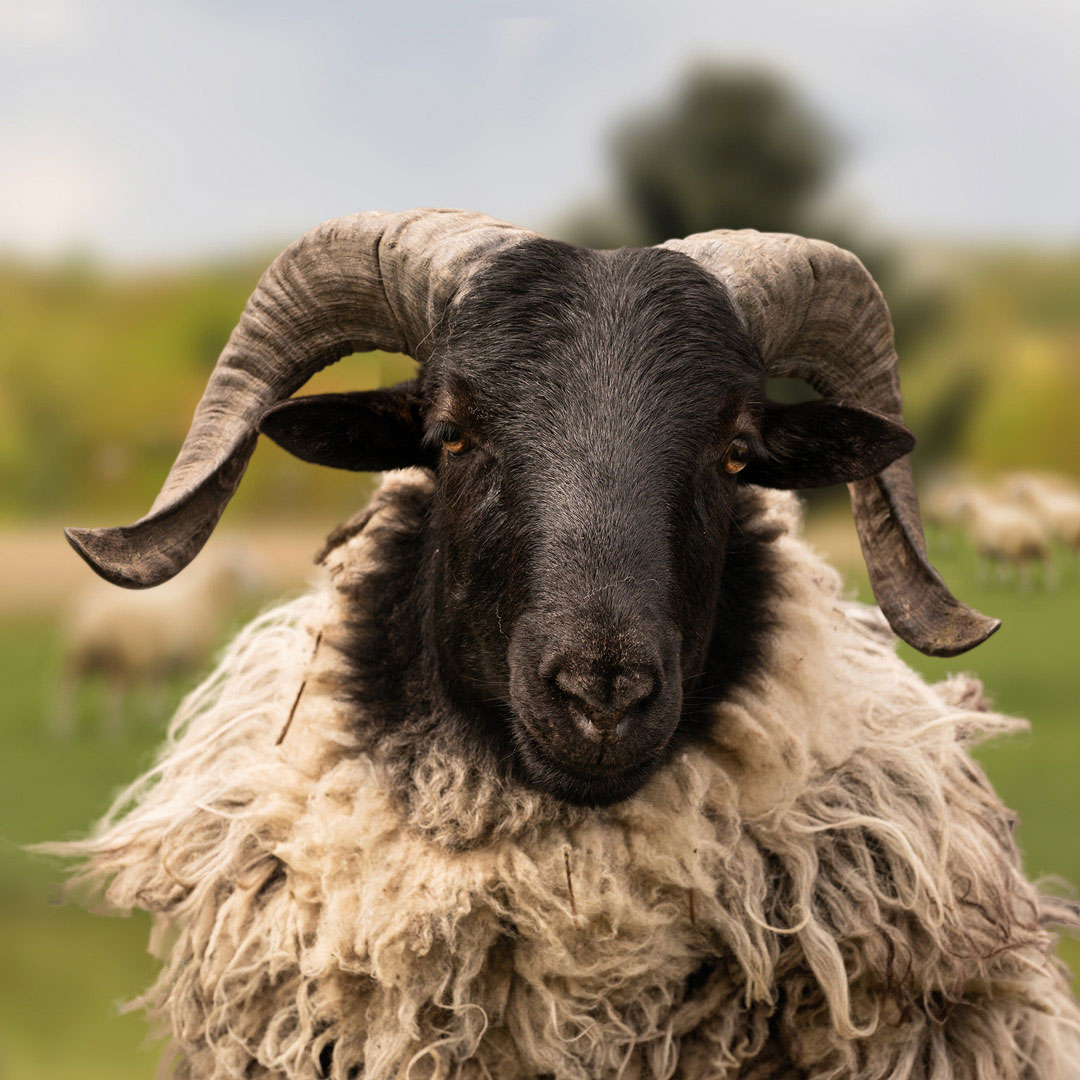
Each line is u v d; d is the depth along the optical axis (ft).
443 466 9.28
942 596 10.05
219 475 9.92
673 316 8.87
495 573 8.72
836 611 10.62
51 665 53.72
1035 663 49.44
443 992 9.15
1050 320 81.51
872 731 10.27
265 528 71.00
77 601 62.69
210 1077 9.95
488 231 9.49
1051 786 32.17
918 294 73.51
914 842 9.61
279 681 10.60
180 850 10.29
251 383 10.21
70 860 11.46
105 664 41.88
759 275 9.80
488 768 9.23
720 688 9.66
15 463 90.43
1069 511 69.00
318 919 9.43
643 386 8.63
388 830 9.27
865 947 9.31
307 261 10.23
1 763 36.24
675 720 8.30
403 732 9.54
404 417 9.79
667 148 66.59
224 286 97.45
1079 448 78.64
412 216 9.94
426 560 9.82
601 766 8.16
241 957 9.75
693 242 10.06
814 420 9.90
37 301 98.12
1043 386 78.48
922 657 35.45
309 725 9.69
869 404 10.77
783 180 67.82
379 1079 9.18
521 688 8.27
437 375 9.17
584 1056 9.27
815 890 9.56
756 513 10.32
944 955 9.46
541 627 8.18
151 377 95.55
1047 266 81.87
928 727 10.13
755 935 9.30
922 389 76.69
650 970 9.36
